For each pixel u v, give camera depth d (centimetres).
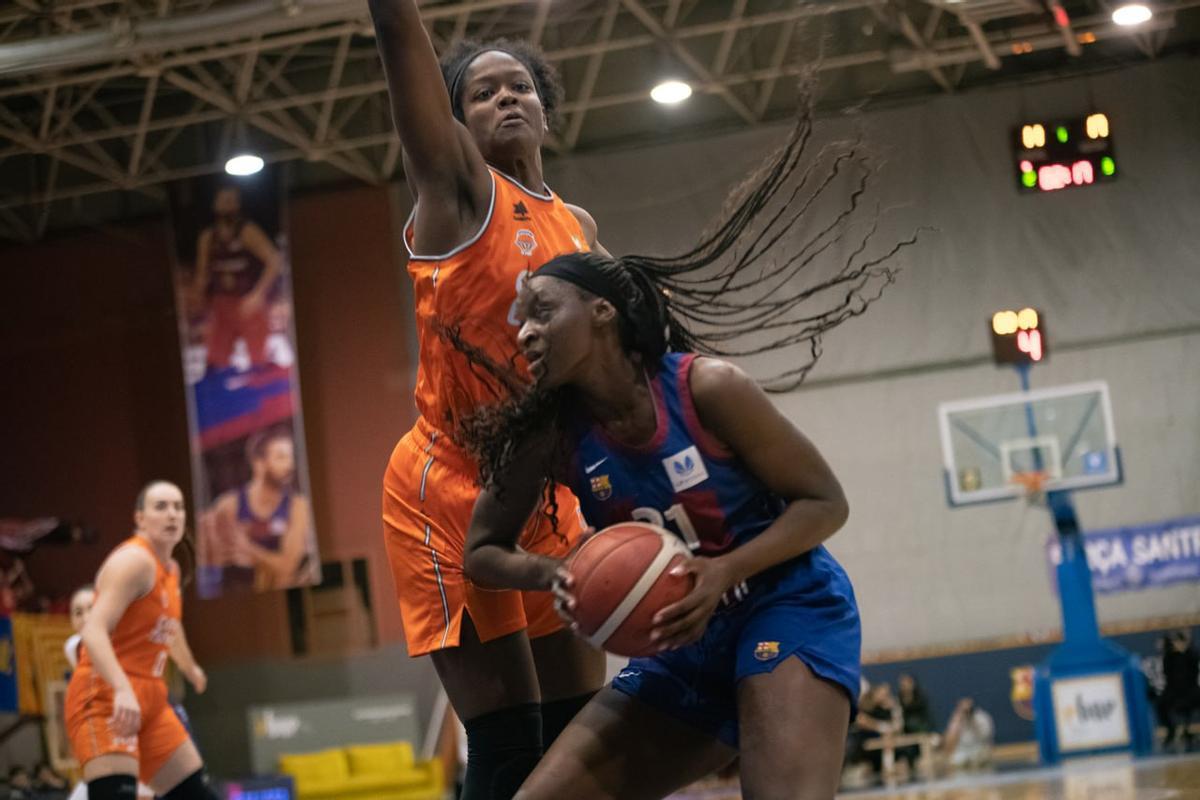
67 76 1653
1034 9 1530
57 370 1923
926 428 1741
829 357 1758
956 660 1691
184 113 1838
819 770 252
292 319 1775
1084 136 1708
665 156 1798
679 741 280
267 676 1814
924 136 1747
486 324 305
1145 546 1681
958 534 1728
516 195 310
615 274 266
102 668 562
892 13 1591
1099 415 1703
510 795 317
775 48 1738
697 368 267
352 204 1880
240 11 1255
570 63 1803
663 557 253
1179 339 1698
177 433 1892
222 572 1723
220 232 1778
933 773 1542
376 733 1744
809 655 261
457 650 323
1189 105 1709
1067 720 1472
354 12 1248
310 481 1850
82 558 1892
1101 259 1716
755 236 291
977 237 1733
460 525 321
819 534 265
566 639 338
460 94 321
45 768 1509
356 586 1822
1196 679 1542
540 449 273
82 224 1933
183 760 614
